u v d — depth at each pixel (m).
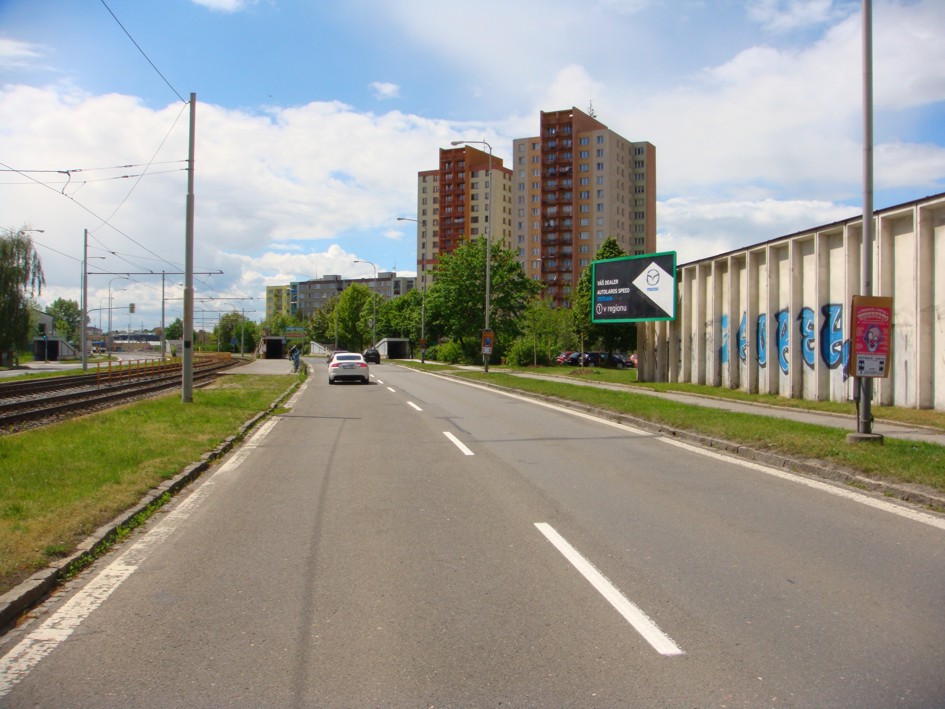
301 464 10.85
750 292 23.56
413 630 4.50
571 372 40.19
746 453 11.30
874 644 4.23
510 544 6.41
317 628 4.55
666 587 5.25
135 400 25.03
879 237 17.62
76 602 5.04
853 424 14.31
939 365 16.03
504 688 3.75
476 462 10.85
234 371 48.28
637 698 3.63
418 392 27.47
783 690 3.69
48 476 8.68
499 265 62.97
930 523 7.08
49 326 95.19
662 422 14.66
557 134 117.25
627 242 122.25
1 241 56.31
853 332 10.93
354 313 128.75
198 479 9.72
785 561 5.85
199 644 4.32
